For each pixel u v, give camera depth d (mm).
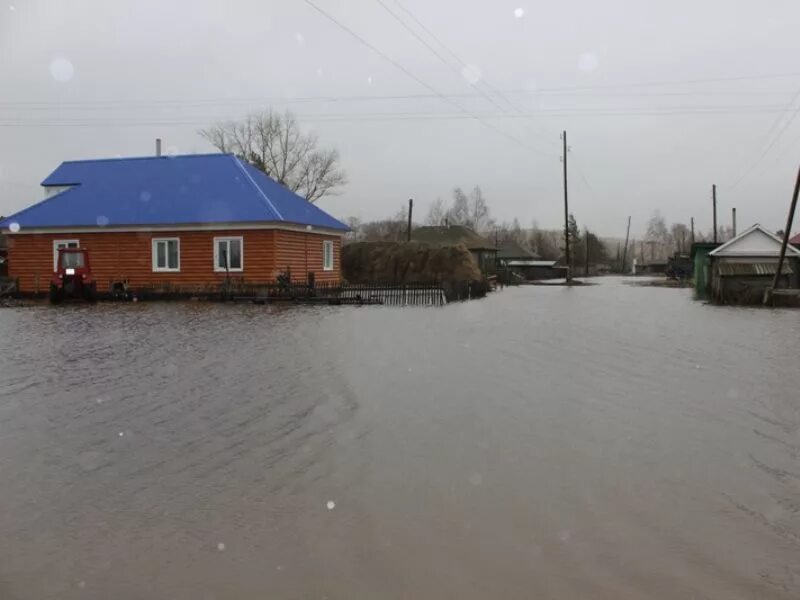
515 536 4766
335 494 5586
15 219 32375
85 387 9914
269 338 15367
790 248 31031
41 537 4848
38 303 27438
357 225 89250
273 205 31000
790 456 6582
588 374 10992
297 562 4418
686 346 14484
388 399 9031
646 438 7215
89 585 4164
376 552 4539
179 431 7531
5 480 6004
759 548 4586
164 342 14703
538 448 6832
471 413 8273
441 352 13336
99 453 6758
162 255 30875
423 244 46906
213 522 5062
